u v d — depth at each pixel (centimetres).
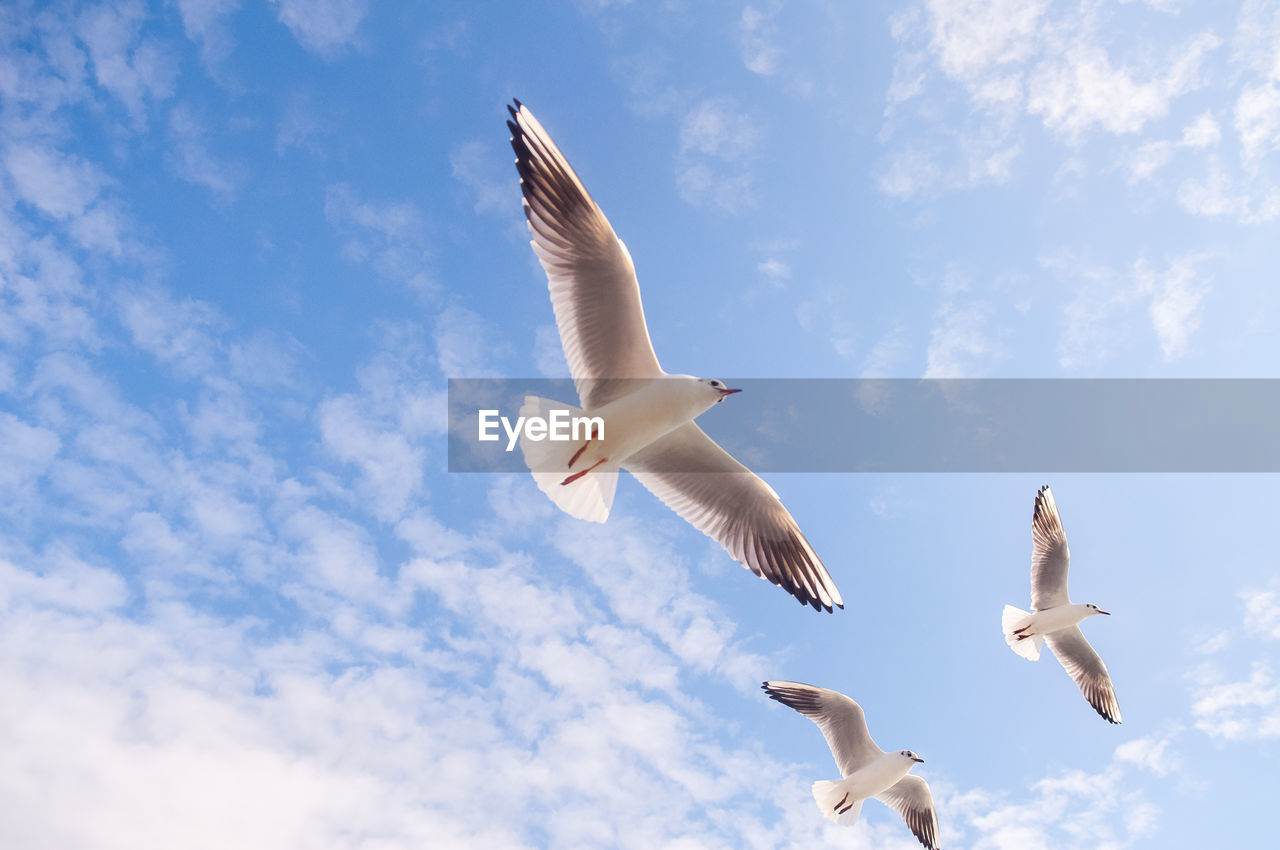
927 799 371
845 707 361
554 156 242
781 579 271
